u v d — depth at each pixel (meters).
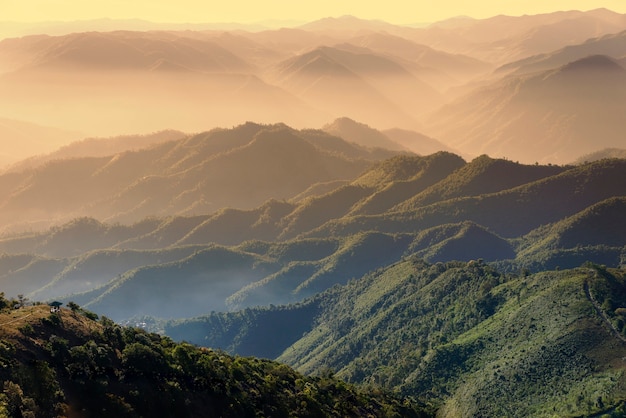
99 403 197.50
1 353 190.00
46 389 189.38
